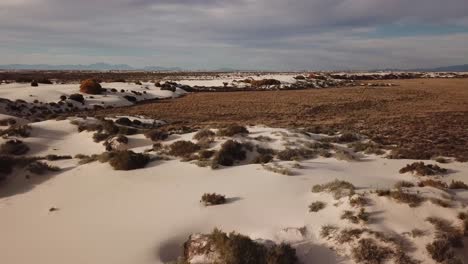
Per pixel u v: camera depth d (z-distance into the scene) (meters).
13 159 17.53
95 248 10.37
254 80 95.12
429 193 11.30
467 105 53.81
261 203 12.46
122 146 23.56
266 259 8.84
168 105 55.41
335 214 10.77
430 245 8.98
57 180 16.12
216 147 20.88
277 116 43.66
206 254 9.27
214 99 64.06
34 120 34.72
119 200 13.62
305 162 18.41
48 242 10.82
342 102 57.81
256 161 19.39
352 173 16.47
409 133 30.69
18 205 13.71
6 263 9.80
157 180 15.60
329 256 9.29
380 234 9.45
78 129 27.59
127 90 65.56
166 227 11.34
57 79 104.19
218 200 12.80
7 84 63.56
